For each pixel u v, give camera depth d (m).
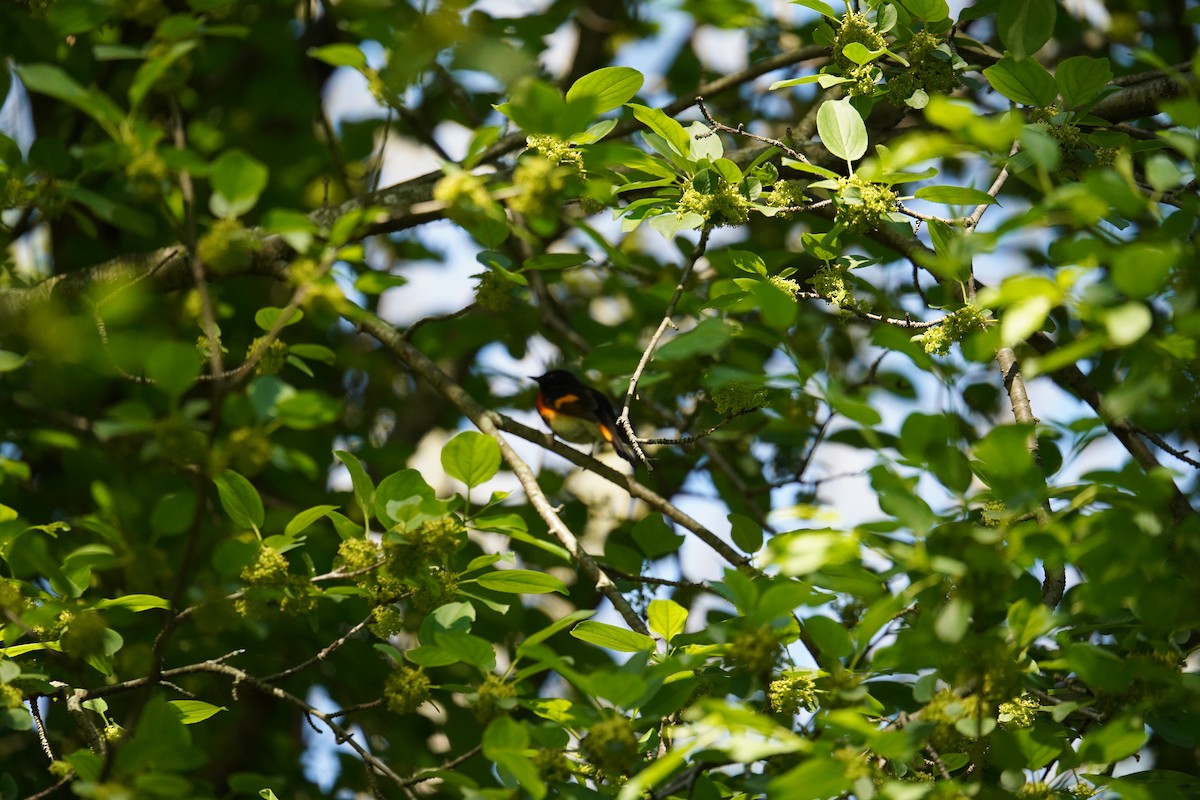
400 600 7.81
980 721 6.00
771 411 12.80
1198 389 6.41
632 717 7.13
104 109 5.74
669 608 7.99
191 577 11.40
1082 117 9.49
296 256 10.81
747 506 14.10
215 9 7.25
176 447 5.61
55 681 9.28
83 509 13.09
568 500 15.51
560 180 6.27
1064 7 15.10
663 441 9.09
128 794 5.99
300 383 16.38
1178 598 6.12
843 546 5.71
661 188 10.31
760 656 6.38
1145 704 6.66
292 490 15.05
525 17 10.32
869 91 9.58
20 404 10.87
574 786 6.63
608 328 16.09
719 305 9.37
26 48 11.74
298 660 13.62
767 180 9.63
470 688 7.64
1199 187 8.17
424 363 10.59
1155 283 5.27
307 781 13.92
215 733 13.43
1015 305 5.68
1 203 7.82
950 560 5.71
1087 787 7.17
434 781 13.51
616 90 8.15
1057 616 6.18
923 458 6.12
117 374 6.97
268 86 16.34
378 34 6.20
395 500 7.36
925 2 9.74
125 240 14.98
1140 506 6.16
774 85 9.62
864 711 7.16
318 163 16.77
